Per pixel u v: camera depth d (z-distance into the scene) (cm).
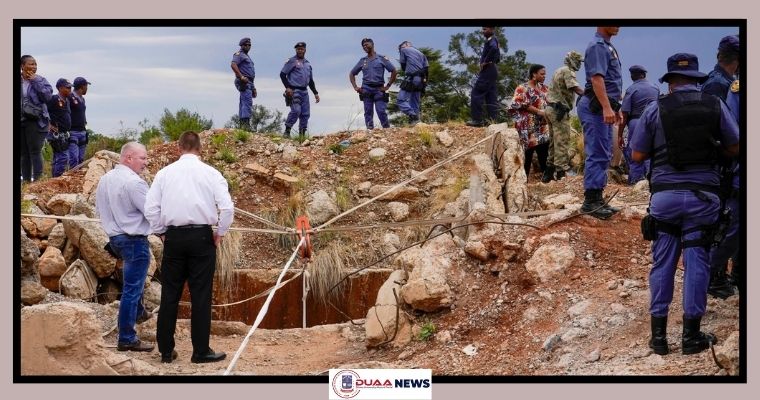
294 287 1222
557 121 1389
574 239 956
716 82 871
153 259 1133
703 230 755
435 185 1409
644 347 786
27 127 1353
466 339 891
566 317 862
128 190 907
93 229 1114
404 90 1561
